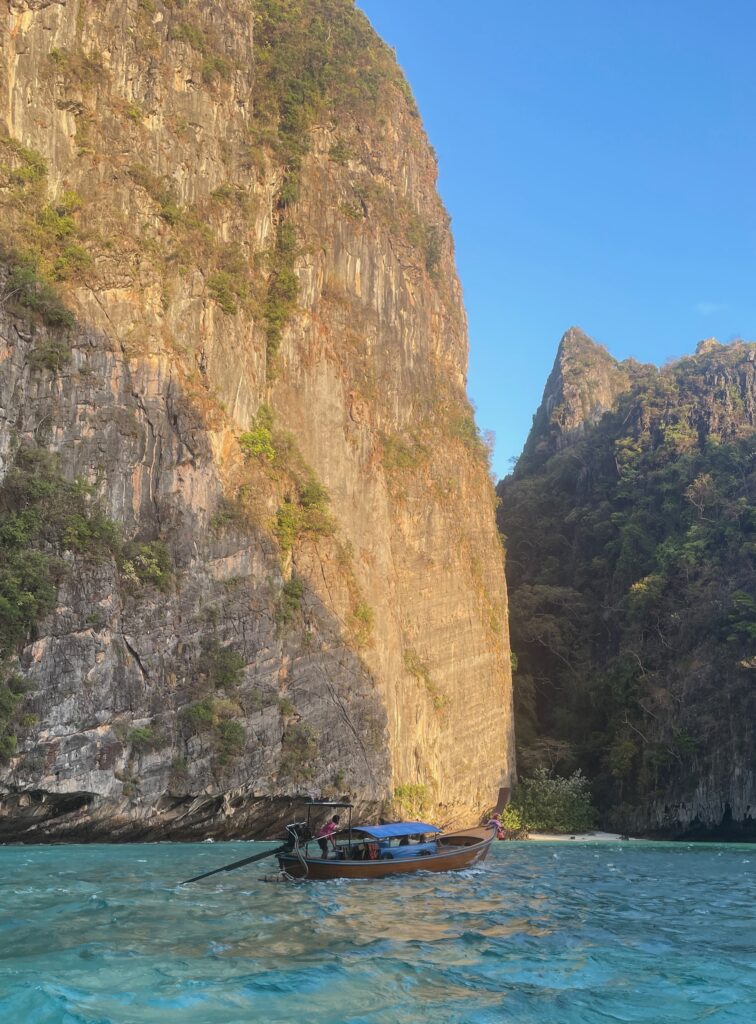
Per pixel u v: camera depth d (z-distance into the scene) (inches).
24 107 1615.4
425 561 2290.8
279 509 1784.0
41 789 1278.3
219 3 2038.6
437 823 2034.9
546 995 522.0
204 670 1521.9
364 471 2073.1
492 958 609.0
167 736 1441.9
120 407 1544.0
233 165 1974.7
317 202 2187.5
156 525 1557.6
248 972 541.3
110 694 1385.3
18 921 677.9
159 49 1867.6
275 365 1934.1
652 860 1526.8
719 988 554.6
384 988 518.3
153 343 1612.9
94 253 1601.9
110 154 1707.7
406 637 2170.3
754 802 2394.2
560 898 920.9
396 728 1935.3
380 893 880.3
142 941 619.2
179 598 1524.4
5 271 1453.0
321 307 2114.9
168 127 1833.2
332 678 1744.6
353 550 1968.5
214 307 1780.3
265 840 1579.7
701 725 2527.1
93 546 1417.3
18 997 469.1
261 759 1553.9
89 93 1711.4
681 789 2492.6
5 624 1300.4
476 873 1098.7
